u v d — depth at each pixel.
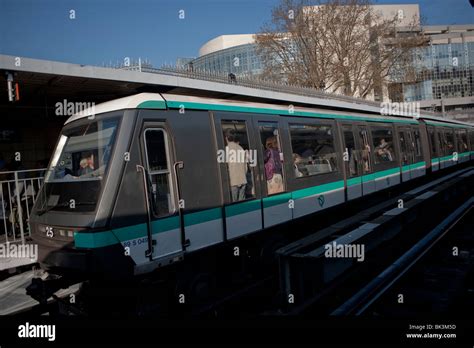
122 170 4.56
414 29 28.94
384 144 11.64
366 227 6.36
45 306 5.55
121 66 7.29
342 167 9.07
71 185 4.87
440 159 17.06
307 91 11.21
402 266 6.00
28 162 9.97
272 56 28.59
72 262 4.48
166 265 4.90
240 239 6.13
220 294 5.93
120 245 4.42
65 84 6.98
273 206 6.76
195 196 5.36
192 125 5.50
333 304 5.32
